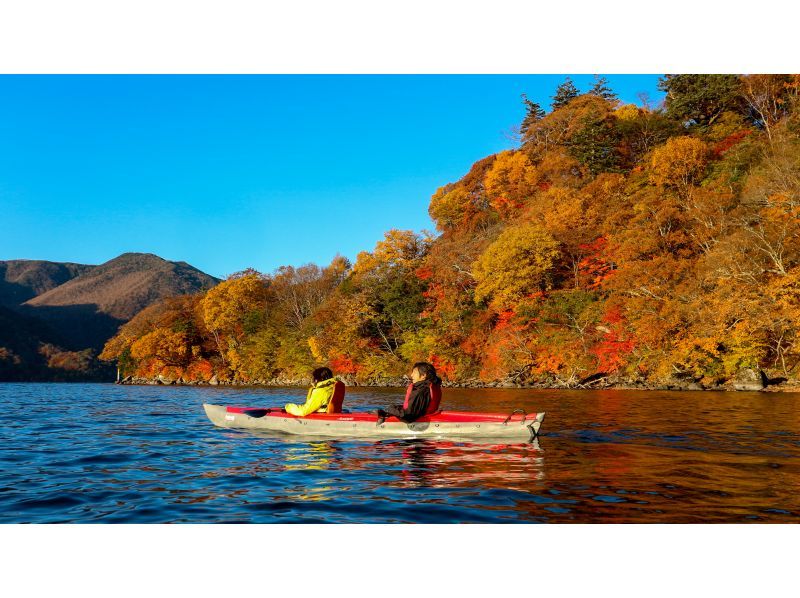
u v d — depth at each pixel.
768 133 45.28
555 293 42.09
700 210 35.72
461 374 44.09
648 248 35.72
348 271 68.75
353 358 49.94
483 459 7.49
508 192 64.00
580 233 44.09
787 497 5.36
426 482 6.11
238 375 63.69
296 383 57.19
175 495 5.64
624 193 47.88
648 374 35.16
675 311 32.84
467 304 47.25
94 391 41.47
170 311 77.06
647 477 6.25
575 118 66.06
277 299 68.44
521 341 40.88
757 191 31.83
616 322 36.25
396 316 49.78
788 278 27.95
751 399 21.72
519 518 4.77
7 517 4.96
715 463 7.08
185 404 22.36
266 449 8.50
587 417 13.66
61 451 8.53
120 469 6.98
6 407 20.03
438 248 51.59
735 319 31.11
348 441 9.26
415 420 9.55
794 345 28.92
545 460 7.38
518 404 19.58
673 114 58.75
